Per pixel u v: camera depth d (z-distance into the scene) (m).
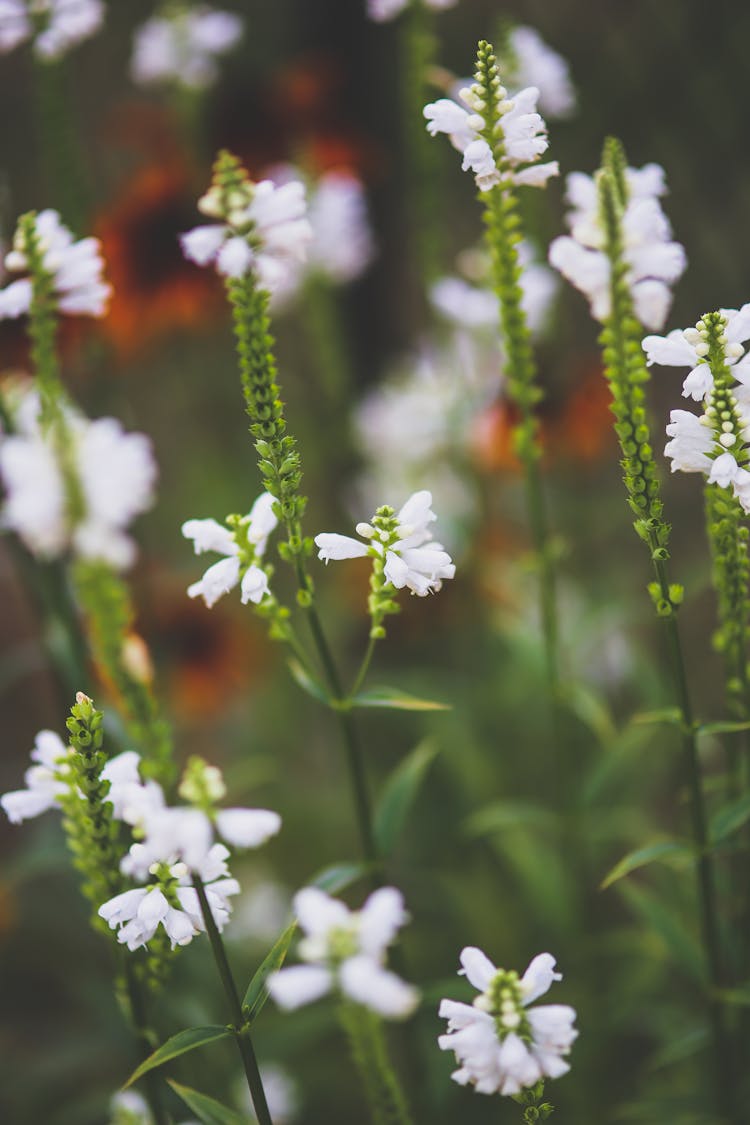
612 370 1.16
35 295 1.20
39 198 2.19
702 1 1.99
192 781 0.99
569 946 1.46
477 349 1.61
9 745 2.22
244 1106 1.42
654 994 1.51
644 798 1.72
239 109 1.79
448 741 1.63
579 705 1.43
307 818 1.83
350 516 1.91
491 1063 1.03
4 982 1.87
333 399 1.88
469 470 1.71
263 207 1.11
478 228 2.03
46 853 1.37
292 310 1.99
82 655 1.31
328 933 0.95
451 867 1.69
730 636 1.18
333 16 2.25
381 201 2.29
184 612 1.82
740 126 2.00
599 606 1.52
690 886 1.39
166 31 1.76
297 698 1.97
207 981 1.37
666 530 1.10
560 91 1.43
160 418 2.25
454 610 1.82
